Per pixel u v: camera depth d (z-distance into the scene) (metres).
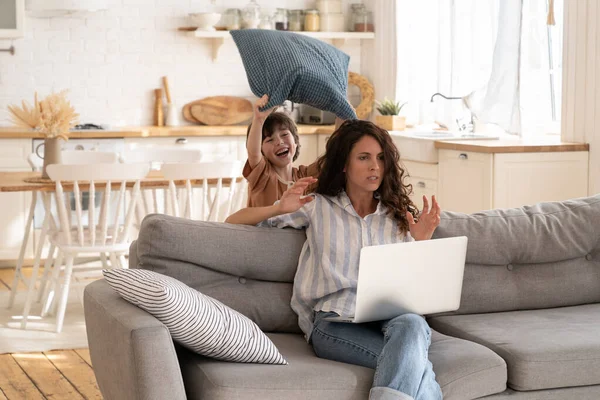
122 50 7.51
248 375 2.69
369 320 3.01
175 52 7.65
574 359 3.02
